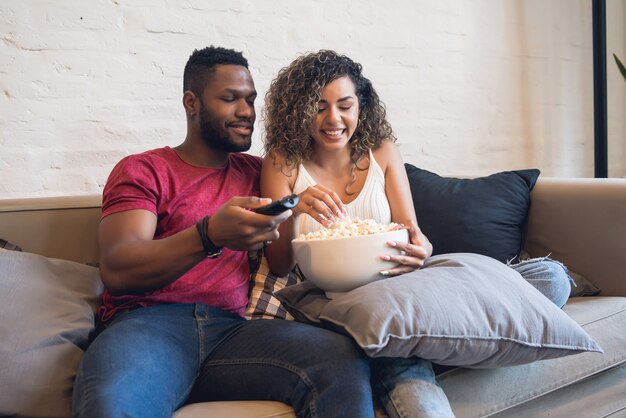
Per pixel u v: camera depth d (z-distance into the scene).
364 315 1.16
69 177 1.88
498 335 1.22
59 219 1.53
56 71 1.84
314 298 1.39
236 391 1.24
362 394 1.10
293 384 1.15
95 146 1.91
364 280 1.30
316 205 1.39
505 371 1.34
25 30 1.80
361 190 1.59
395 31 2.40
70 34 1.86
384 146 1.65
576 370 1.43
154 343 1.18
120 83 1.93
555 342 1.25
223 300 1.40
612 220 1.68
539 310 1.27
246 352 1.24
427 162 2.50
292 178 1.59
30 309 1.25
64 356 1.22
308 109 1.52
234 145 1.52
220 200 1.48
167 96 2.01
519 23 2.71
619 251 1.67
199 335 1.30
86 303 1.37
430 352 1.18
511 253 1.78
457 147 2.57
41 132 1.83
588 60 2.91
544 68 2.79
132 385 1.06
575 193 1.75
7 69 1.78
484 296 1.25
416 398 1.15
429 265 1.39
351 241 1.27
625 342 1.53
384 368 1.22
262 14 2.14
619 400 1.55
